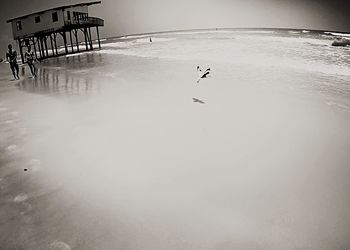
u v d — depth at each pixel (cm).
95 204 423
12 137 701
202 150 608
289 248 326
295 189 451
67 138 687
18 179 499
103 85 1345
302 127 740
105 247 333
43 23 3119
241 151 600
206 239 344
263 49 2945
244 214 393
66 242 342
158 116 848
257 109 906
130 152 604
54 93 1199
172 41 5231
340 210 391
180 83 1345
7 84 1495
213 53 2677
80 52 3841
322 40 4584
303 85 1255
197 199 432
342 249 321
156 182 483
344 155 566
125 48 4069
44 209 412
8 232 363
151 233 357
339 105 934
